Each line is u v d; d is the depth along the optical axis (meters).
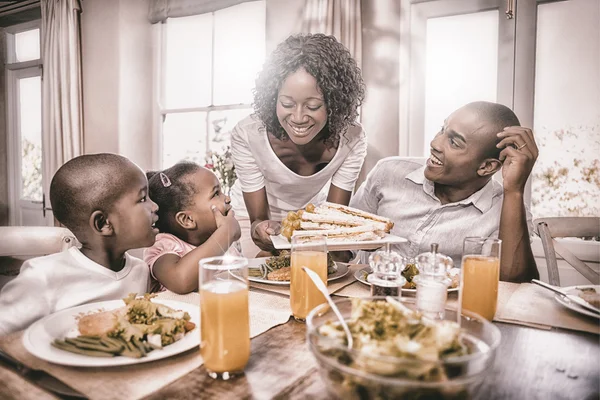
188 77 3.51
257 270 1.36
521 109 2.32
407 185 1.99
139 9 3.54
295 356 0.77
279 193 2.27
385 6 2.52
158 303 0.94
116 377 0.68
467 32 2.41
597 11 2.14
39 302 1.02
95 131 3.60
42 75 3.99
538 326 0.94
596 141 2.20
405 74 2.54
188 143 3.54
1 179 4.32
